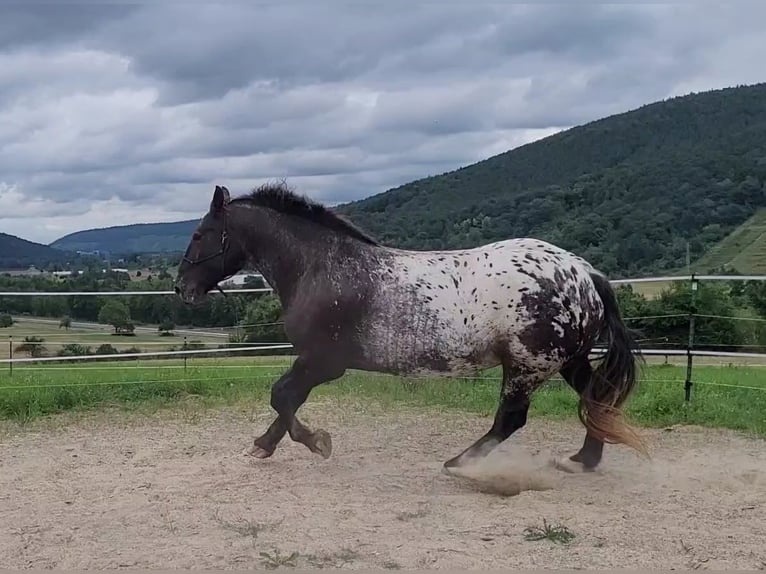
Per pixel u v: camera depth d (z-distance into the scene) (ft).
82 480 21.17
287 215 21.26
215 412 31.24
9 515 17.90
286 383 21.04
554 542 15.60
